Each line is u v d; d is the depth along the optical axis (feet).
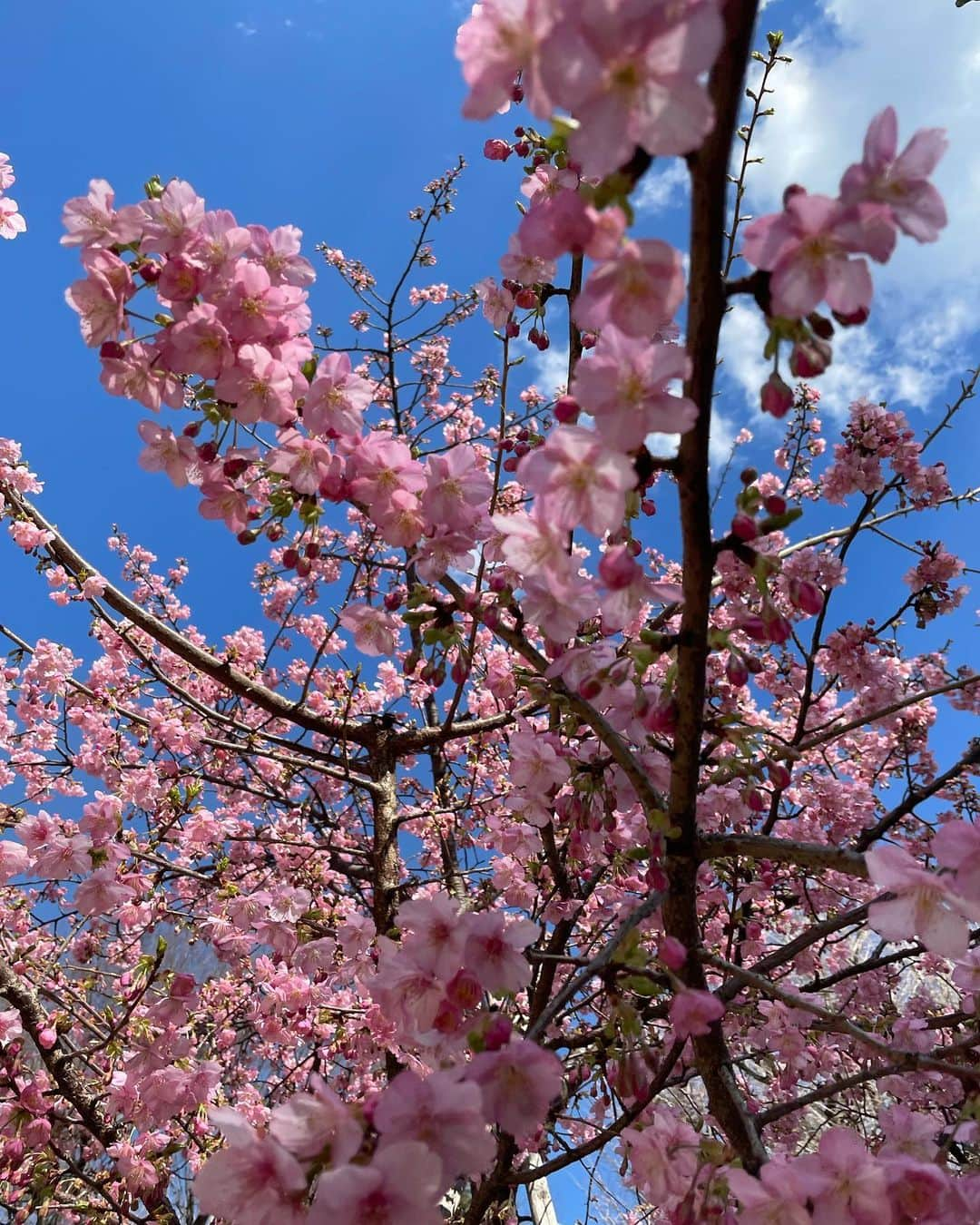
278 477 7.52
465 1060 6.45
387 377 21.89
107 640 18.97
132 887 12.28
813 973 15.24
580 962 7.80
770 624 5.40
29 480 15.38
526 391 23.66
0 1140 12.69
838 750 19.44
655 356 4.46
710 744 6.23
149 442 7.80
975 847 5.07
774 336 4.34
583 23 3.41
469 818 18.33
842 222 3.99
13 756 19.17
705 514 5.04
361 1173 3.76
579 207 3.96
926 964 15.55
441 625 7.19
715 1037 6.58
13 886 15.39
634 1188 7.68
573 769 8.00
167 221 6.74
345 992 16.10
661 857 5.86
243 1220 4.24
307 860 16.85
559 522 4.75
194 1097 11.62
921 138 4.07
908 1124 6.65
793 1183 5.00
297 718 15.61
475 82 3.86
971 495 12.98
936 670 17.02
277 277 7.54
